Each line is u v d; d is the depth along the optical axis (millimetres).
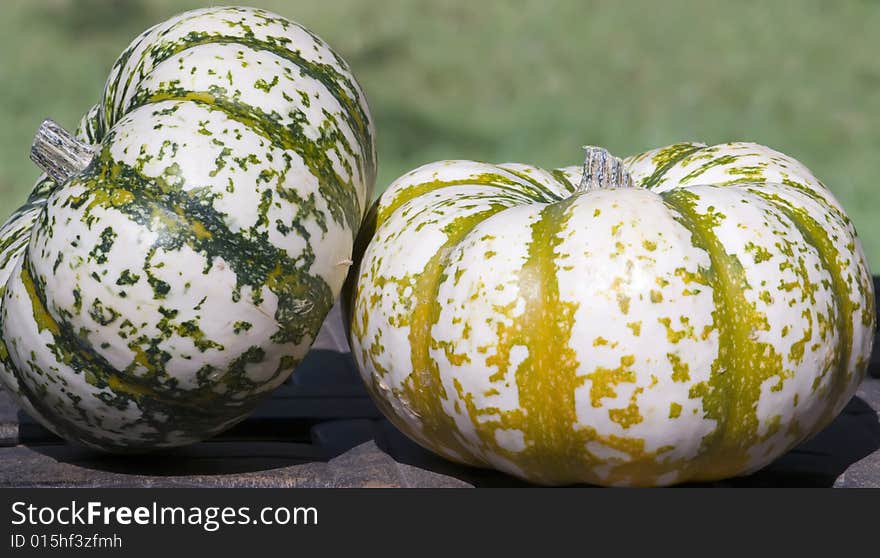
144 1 17922
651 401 3949
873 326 4477
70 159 4410
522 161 12758
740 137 13312
